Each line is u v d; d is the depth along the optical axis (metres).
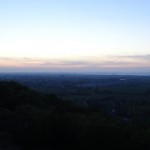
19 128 20.33
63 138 18.70
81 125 19.03
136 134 18.19
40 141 18.78
